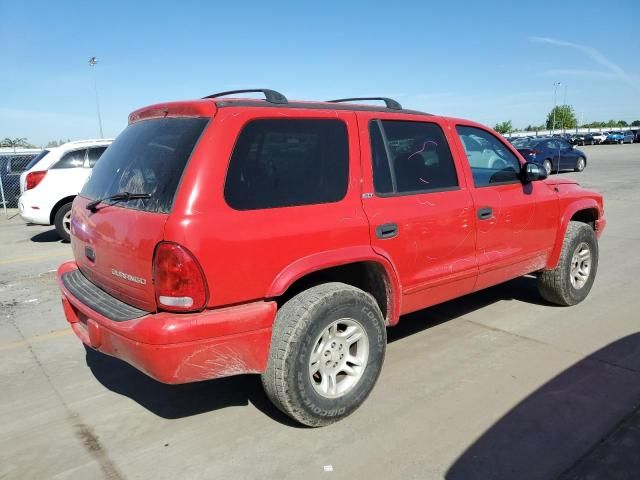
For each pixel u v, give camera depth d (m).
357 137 3.48
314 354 3.16
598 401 3.49
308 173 3.21
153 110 3.36
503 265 4.49
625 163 27.67
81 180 9.96
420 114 4.05
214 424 3.38
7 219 14.05
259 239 2.89
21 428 3.39
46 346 4.79
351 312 3.25
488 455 2.95
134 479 2.85
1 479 2.88
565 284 5.18
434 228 3.82
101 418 3.49
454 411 3.42
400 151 3.76
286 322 3.04
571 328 4.79
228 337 2.83
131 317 2.90
